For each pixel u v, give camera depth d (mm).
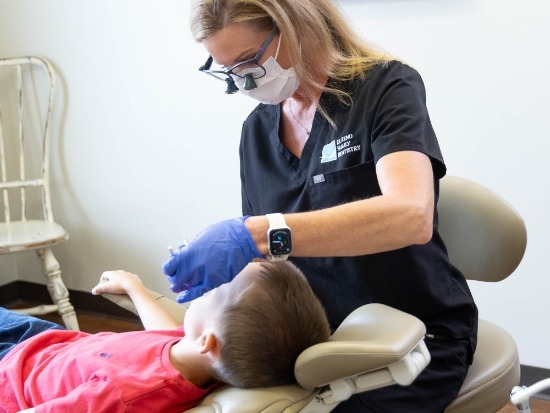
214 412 959
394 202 974
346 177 1198
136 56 2643
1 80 2971
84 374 1125
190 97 2564
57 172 2977
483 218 1389
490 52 2010
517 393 992
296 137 1321
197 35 1157
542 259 2080
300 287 1041
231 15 1116
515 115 2020
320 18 1202
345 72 1217
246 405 936
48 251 2641
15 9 2875
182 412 1059
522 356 2182
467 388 1215
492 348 1334
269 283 1016
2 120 3016
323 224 963
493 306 2188
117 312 2979
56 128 2918
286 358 979
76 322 2701
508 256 1378
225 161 2555
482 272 1411
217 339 1005
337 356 897
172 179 2699
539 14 1923
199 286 956
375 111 1158
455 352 1197
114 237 2916
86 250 3004
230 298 1013
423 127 1100
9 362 1303
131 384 1035
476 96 2061
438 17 2055
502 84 2016
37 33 2852
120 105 2734
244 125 1428
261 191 1358
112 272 1476
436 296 1204
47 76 2869
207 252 940
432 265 1218
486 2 1979
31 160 3043
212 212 2650
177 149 2652
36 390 1203
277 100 1238
